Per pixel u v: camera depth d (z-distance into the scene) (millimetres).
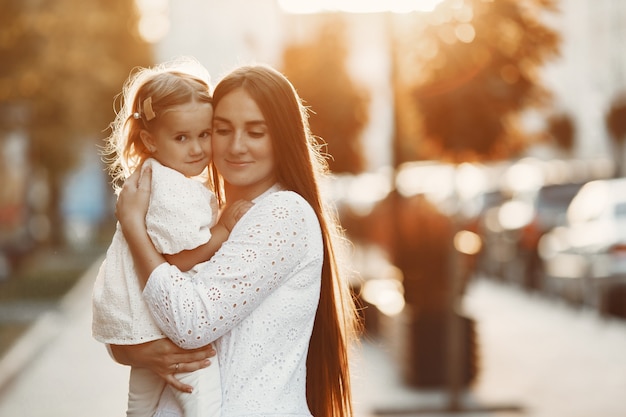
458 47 11531
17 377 14258
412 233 12617
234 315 3809
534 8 11492
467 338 12438
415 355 12383
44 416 11438
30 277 28969
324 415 4297
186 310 3732
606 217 19125
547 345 16078
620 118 42688
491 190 29297
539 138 12328
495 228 26938
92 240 45625
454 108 11727
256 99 3973
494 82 11633
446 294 12516
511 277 25500
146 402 4035
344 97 23719
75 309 22469
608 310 19109
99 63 33000
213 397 3820
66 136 35125
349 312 4406
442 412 11211
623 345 15781
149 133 4020
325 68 23766
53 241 40250
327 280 4195
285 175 4094
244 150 3982
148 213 3900
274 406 3840
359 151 24219
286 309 3924
